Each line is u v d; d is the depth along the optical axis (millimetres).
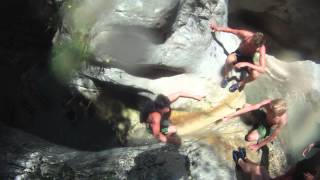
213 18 4922
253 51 4859
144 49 4527
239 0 5539
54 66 4828
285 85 5590
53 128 5125
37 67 5059
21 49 5074
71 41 4527
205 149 4281
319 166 4148
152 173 3996
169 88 4867
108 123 5016
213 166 4156
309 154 5289
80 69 4738
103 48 4453
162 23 4277
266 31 5887
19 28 4945
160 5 4160
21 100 5172
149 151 4188
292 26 5664
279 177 4344
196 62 4918
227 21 5445
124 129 4938
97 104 4988
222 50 5164
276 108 4504
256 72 4965
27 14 4820
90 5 4301
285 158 4883
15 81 5156
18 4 4789
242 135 4641
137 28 4266
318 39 5723
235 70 5039
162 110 4578
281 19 5625
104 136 5031
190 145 4328
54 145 4508
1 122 4805
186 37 4711
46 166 4109
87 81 4832
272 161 4676
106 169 4035
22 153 4219
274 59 5867
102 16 4223
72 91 4941
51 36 4875
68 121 5113
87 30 4355
